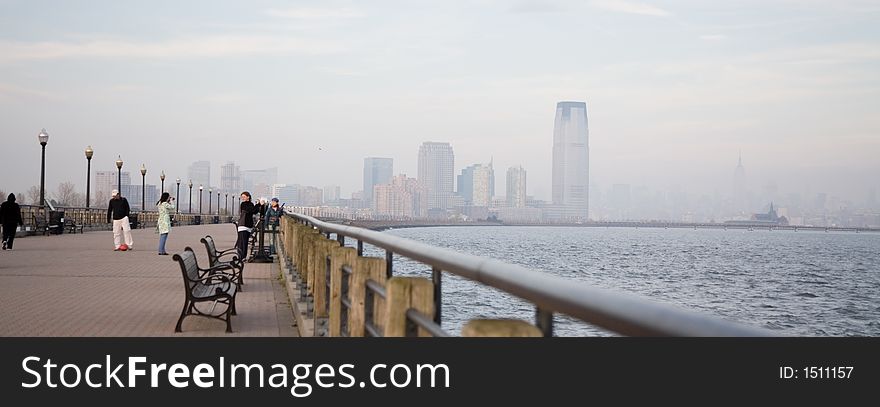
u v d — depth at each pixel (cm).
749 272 11706
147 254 3281
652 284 9212
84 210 6306
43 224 4953
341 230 993
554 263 12444
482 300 4725
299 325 1326
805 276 11350
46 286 1980
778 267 13350
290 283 1822
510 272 383
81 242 4181
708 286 9156
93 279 2175
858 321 6675
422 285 533
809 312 7138
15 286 1975
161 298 1766
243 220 2889
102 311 1538
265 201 3569
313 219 1608
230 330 1305
